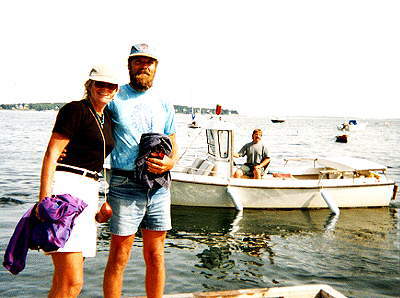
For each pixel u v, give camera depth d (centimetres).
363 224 982
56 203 222
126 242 284
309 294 335
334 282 621
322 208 1123
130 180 280
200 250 765
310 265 694
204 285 600
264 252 761
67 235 222
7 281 591
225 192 1061
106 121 263
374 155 3042
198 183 1049
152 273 301
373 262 714
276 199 1088
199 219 984
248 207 1087
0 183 1459
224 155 1084
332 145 4212
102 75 240
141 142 275
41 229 221
